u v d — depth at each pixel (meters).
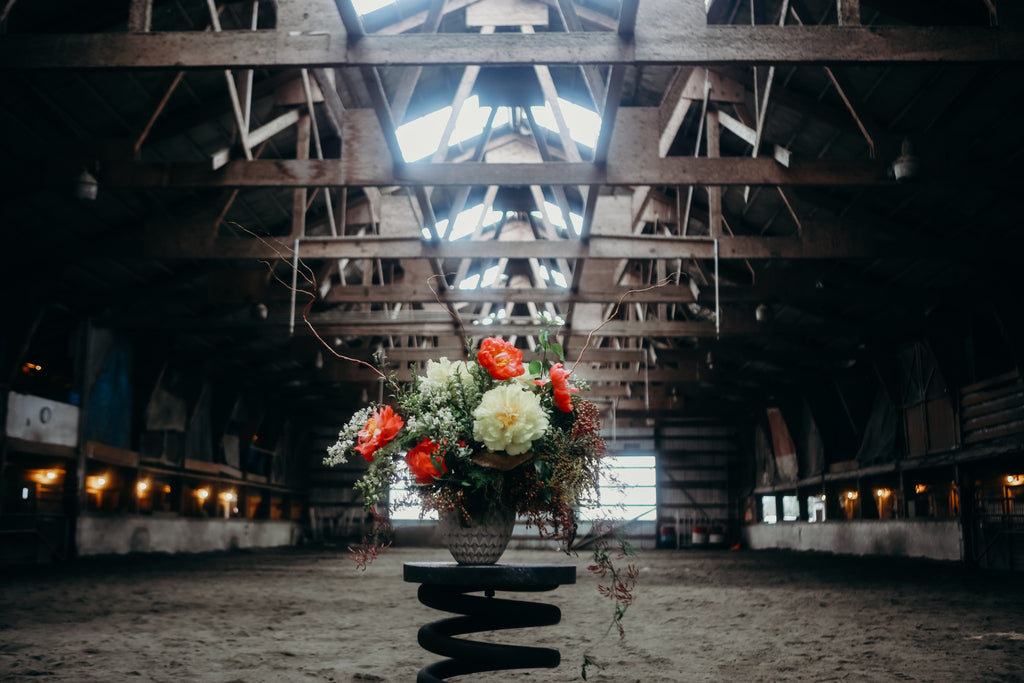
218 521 25.47
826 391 24.61
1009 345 14.27
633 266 20.94
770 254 11.95
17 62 6.76
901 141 9.29
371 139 9.31
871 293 14.63
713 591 11.10
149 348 19.70
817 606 9.12
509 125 19.38
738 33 6.53
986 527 16.39
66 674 4.78
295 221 12.14
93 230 13.87
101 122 11.45
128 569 14.97
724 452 32.91
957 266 14.71
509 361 2.92
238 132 9.70
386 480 2.93
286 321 17.52
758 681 4.73
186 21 10.57
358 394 26.77
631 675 4.88
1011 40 6.51
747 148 14.08
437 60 6.61
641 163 9.08
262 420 28.14
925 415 18.52
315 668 5.05
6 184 9.41
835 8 9.94
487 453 2.84
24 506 15.98
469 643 2.83
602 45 6.54
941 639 6.52
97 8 9.91
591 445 2.93
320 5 6.75
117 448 18.67
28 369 16.86
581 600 9.77
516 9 12.98
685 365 22.62
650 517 32.47
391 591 10.99
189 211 14.09
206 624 7.23
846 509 23.94
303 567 16.92
